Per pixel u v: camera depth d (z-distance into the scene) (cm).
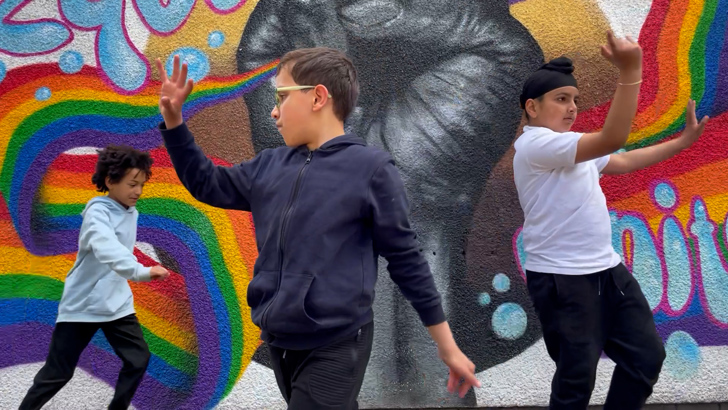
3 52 347
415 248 181
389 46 346
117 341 281
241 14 349
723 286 321
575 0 342
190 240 336
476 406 319
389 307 328
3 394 322
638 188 329
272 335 187
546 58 340
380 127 340
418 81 342
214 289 332
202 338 328
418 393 321
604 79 336
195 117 344
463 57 343
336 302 175
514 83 339
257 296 185
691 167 329
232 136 343
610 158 258
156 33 348
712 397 313
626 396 241
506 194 332
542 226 246
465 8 345
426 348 324
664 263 325
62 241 335
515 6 344
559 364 244
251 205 196
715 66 333
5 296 330
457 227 332
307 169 185
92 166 342
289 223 179
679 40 337
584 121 336
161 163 340
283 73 198
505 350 322
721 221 325
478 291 327
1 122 343
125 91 346
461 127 338
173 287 331
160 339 327
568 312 239
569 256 240
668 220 327
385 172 179
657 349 238
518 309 324
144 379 324
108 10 350
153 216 337
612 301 243
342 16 348
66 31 349
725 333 318
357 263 180
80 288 276
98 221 268
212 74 346
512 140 336
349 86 197
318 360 179
